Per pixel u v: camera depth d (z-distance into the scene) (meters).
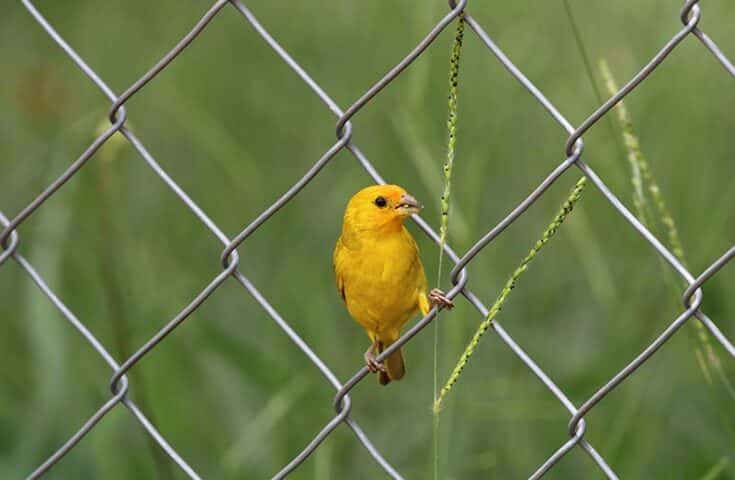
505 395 9.84
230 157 11.95
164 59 6.77
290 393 9.51
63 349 9.75
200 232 12.26
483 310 6.16
